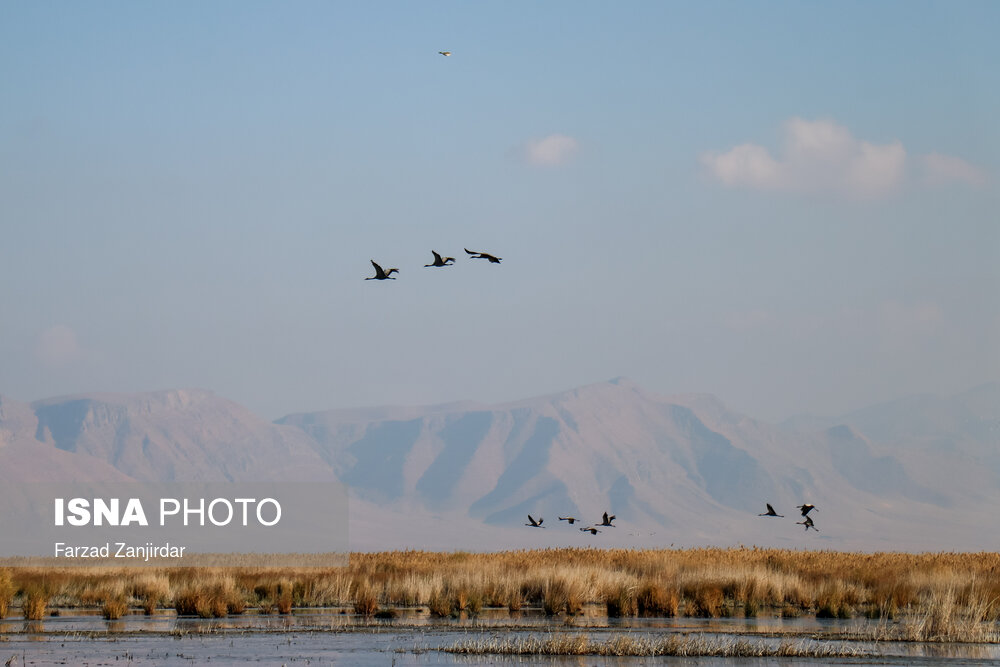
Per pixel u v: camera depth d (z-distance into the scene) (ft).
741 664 118.62
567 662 120.06
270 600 189.78
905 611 168.04
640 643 128.77
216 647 131.23
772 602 186.39
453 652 127.03
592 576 191.83
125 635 142.00
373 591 189.37
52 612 170.71
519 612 174.60
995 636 141.08
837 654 124.36
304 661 121.19
